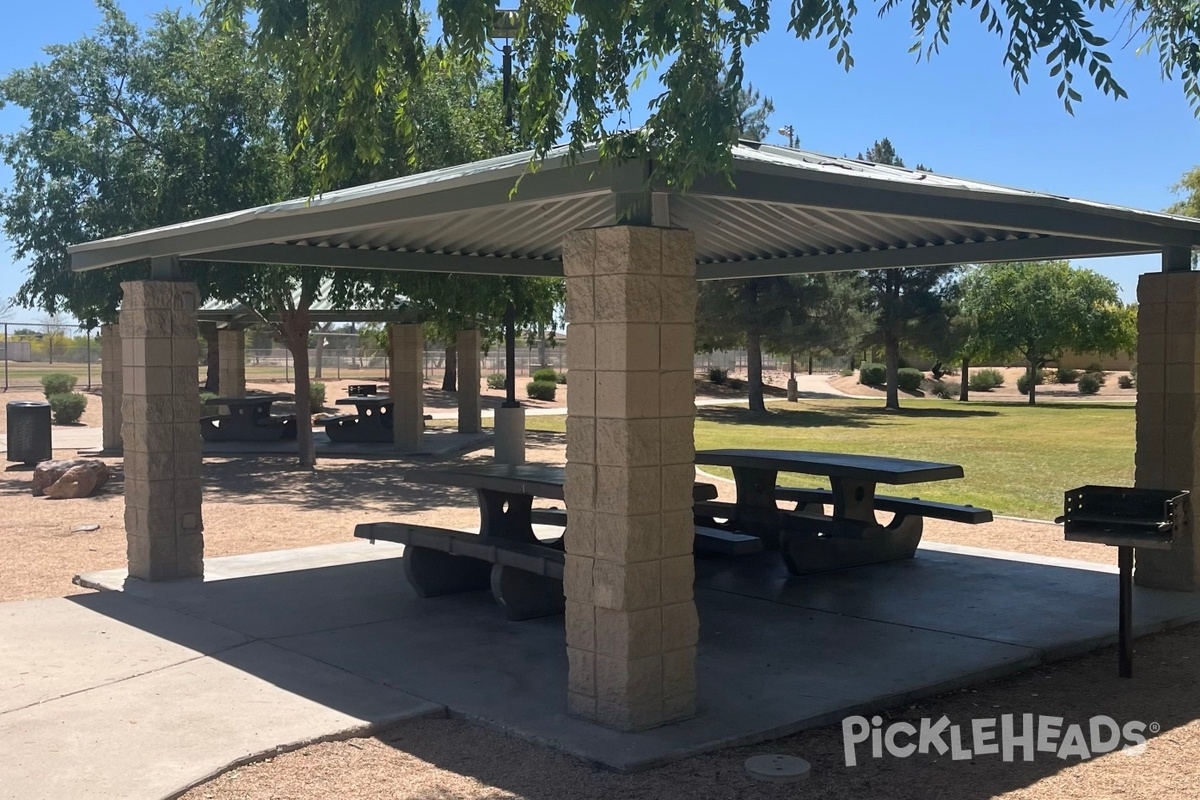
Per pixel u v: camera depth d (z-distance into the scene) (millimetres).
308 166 15430
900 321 39875
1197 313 7938
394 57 5785
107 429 20000
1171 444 8102
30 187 17766
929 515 9156
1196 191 32781
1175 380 8055
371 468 18266
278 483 16250
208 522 12438
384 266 9391
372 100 5855
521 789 4492
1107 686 6051
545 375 42031
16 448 17844
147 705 5469
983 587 8406
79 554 10203
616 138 4945
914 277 40031
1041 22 4754
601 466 5090
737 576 8875
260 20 5375
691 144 4695
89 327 19938
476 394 24219
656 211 5336
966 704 5727
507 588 7203
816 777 4656
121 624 7137
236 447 21250
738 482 10180
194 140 16562
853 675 6016
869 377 58219
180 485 8500
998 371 67562
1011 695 5891
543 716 5289
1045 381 62625
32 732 5078
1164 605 7754
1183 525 6238
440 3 5207
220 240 7590
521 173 5273
